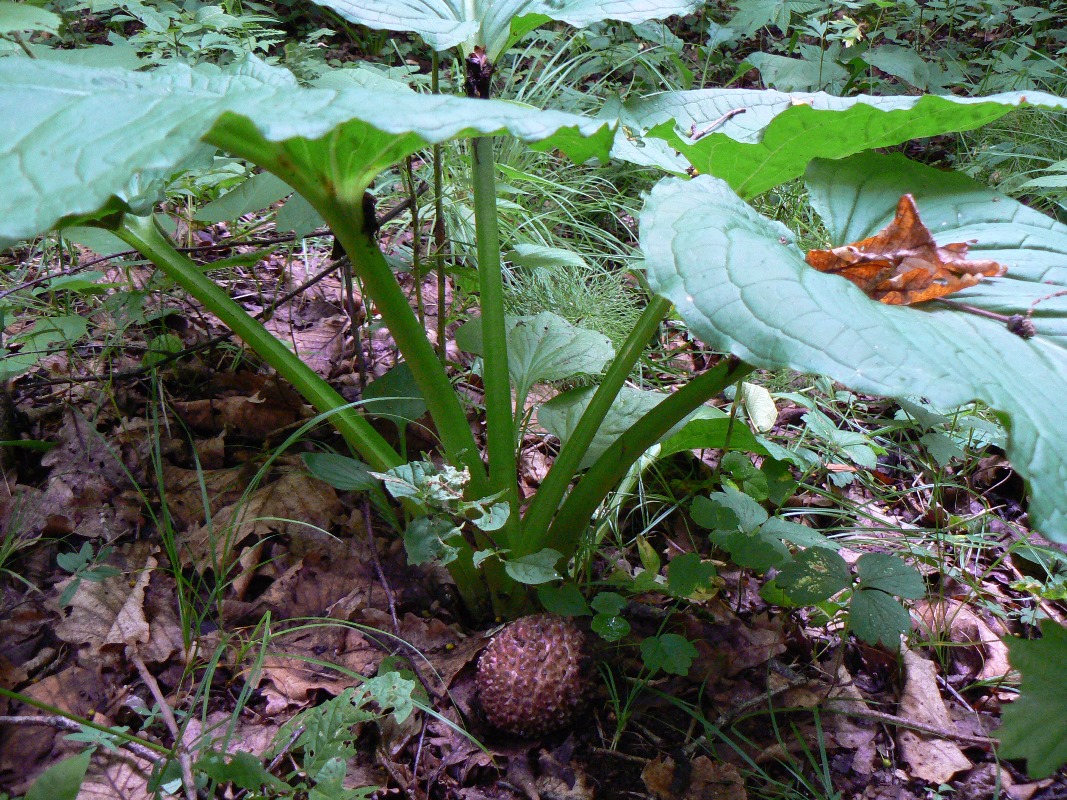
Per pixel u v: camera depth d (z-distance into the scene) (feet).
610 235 3.66
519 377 2.36
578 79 4.63
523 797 1.79
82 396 2.60
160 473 2.07
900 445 2.84
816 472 2.60
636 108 2.17
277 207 3.58
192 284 1.93
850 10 5.89
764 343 1.43
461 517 2.02
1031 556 2.42
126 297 2.42
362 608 2.15
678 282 1.51
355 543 2.30
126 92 1.42
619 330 3.16
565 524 2.05
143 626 2.03
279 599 2.15
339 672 2.00
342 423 2.03
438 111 1.35
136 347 2.76
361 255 1.75
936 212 1.96
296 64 3.19
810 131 1.85
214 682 1.96
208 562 2.20
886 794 1.83
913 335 1.50
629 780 1.83
